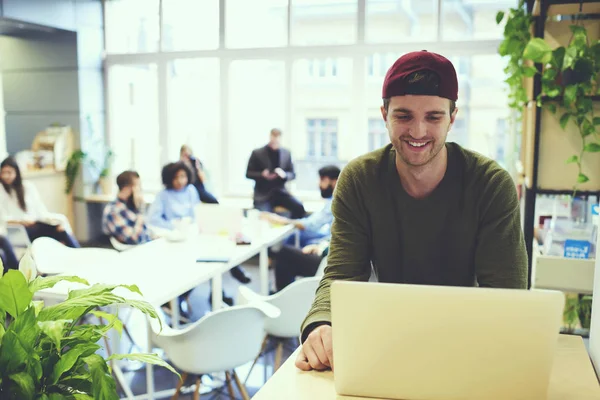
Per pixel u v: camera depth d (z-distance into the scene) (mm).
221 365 2725
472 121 6758
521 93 3490
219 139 7758
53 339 1103
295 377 1370
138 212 4961
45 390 1188
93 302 1276
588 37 2828
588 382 1327
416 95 1390
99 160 8109
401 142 1447
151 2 7793
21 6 6793
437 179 1588
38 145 7664
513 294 1090
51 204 7629
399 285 1144
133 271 3498
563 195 3137
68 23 7520
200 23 7613
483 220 1577
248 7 7395
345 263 1629
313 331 1451
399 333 1151
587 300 2791
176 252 4055
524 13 3150
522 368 1111
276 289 4984
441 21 6816
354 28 7090
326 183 5027
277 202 6434
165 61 7824
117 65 8102
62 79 7852
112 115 8188
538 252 2967
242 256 3959
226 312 2631
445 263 1641
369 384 1199
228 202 7406
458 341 1126
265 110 7504
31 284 1343
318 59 7211
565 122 2797
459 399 1154
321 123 7309
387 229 1639
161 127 7938
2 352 1142
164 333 2740
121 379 3166
